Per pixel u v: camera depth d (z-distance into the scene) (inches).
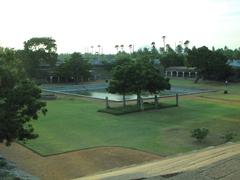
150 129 1763.0
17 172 1037.8
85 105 2539.4
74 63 4315.9
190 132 1665.8
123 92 2333.9
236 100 2856.8
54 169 1136.8
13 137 1045.2
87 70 4419.3
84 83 4448.8
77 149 1379.2
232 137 1525.6
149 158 1253.1
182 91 3563.0
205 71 4266.7
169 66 5374.0
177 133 1675.7
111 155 1300.4
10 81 1075.9
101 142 1499.8
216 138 1574.8
